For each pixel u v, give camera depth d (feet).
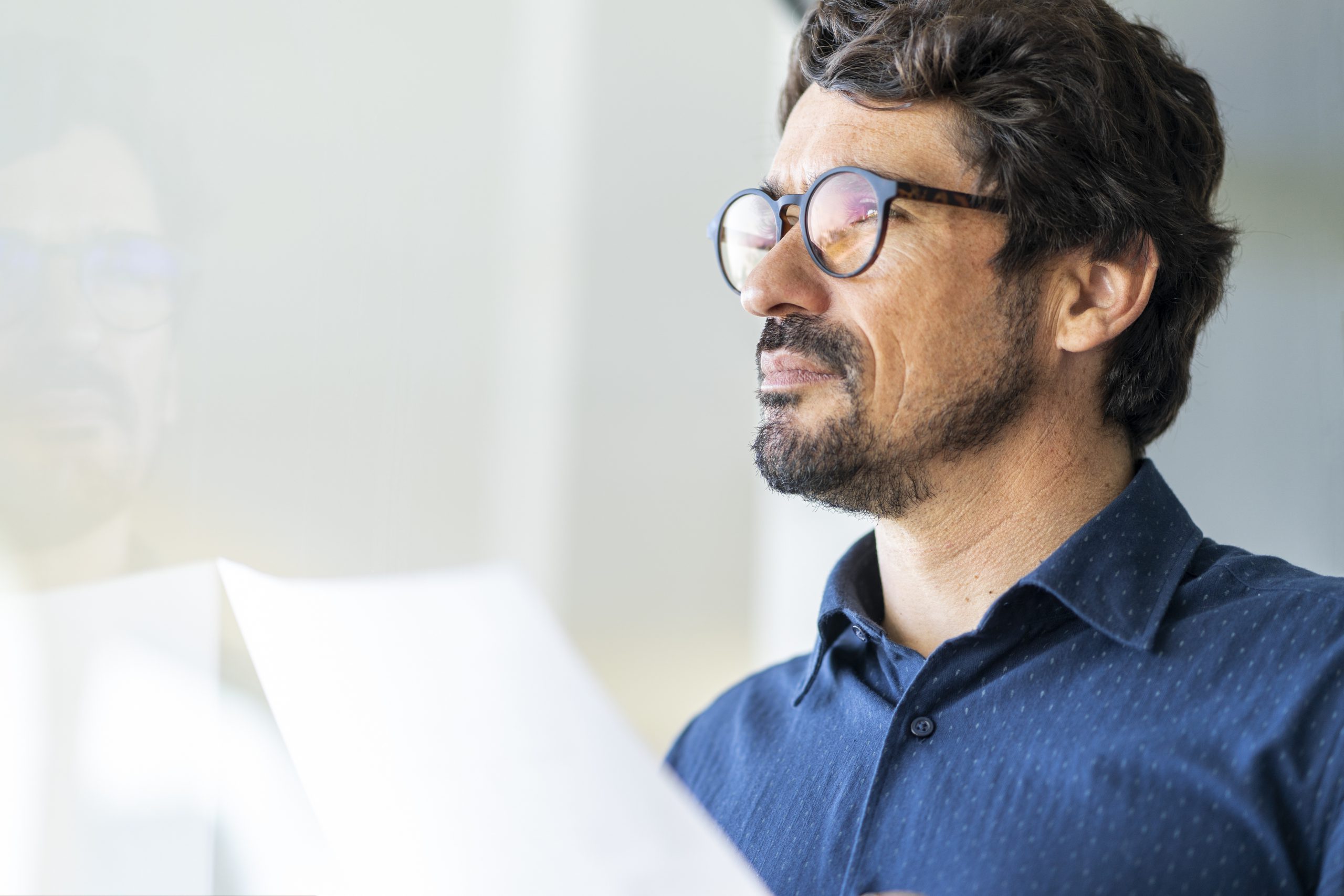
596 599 5.82
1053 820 2.62
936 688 2.97
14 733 2.98
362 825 2.79
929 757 2.89
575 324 5.67
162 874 2.88
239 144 4.30
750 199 3.49
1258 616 2.73
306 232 4.57
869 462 3.10
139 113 3.97
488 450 5.30
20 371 3.56
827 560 6.01
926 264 3.07
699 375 6.09
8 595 3.28
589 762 3.09
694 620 6.07
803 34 3.56
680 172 6.00
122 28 3.95
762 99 6.21
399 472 4.97
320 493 4.64
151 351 3.92
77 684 3.08
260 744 2.97
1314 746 2.46
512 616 3.44
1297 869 2.39
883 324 3.07
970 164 3.12
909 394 3.06
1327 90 3.77
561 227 5.56
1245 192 4.05
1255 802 2.44
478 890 2.67
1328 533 3.75
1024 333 3.13
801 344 3.15
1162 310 3.36
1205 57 4.19
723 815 3.39
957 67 3.12
